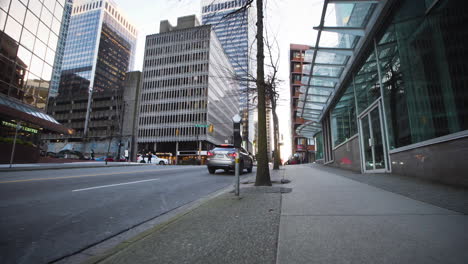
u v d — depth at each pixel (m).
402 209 3.88
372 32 9.60
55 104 85.62
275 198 5.27
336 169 15.21
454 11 5.87
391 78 8.81
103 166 21.98
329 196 5.28
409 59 7.70
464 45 5.55
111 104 78.06
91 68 120.56
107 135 75.31
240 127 5.90
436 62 6.52
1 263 2.50
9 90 22.45
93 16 129.75
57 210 4.69
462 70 5.63
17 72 23.28
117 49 139.50
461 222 3.06
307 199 5.04
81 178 10.01
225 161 13.35
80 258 2.67
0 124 20.84
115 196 6.23
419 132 7.28
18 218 4.11
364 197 5.00
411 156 7.62
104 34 129.88
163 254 2.47
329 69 13.77
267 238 2.82
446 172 6.01
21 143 21.36
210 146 71.75
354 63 11.84
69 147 77.62
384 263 2.07
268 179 7.54
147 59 75.31
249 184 8.52
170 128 68.44
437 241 2.50
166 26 80.44
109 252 2.56
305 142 61.00
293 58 65.12
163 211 4.81
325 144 22.00
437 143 6.38
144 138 69.81
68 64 124.69
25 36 24.00
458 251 2.23
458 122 5.73
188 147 68.88
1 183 7.91
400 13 8.07
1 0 21.42
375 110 10.29
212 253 2.45
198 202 5.70
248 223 3.46
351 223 3.25
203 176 12.25
